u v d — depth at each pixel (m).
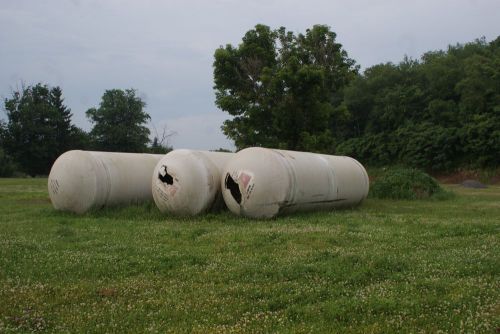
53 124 67.06
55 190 14.20
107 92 74.44
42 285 6.68
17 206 17.00
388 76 65.94
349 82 30.78
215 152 14.88
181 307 5.84
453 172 51.81
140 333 5.12
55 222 12.54
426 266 7.52
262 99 28.08
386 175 22.23
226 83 28.84
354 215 14.12
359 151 61.53
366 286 6.60
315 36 30.05
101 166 14.30
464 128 50.88
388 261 7.68
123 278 7.13
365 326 5.21
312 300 6.07
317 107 27.81
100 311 5.73
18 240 9.72
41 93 68.12
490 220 13.10
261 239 9.83
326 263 7.67
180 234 10.57
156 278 7.09
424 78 63.25
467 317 5.40
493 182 46.97
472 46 69.38
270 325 5.27
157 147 63.22
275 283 6.77
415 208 16.69
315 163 14.85
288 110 27.70
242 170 13.08
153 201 15.22
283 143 27.36
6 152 64.75
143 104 75.81
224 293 6.36
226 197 13.38
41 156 64.69
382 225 12.02
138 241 9.77
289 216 13.48
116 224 12.12
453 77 58.69
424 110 58.66
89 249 8.98
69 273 7.34
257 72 28.42
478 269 7.32
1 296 6.24
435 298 5.97
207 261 8.04
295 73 26.98
